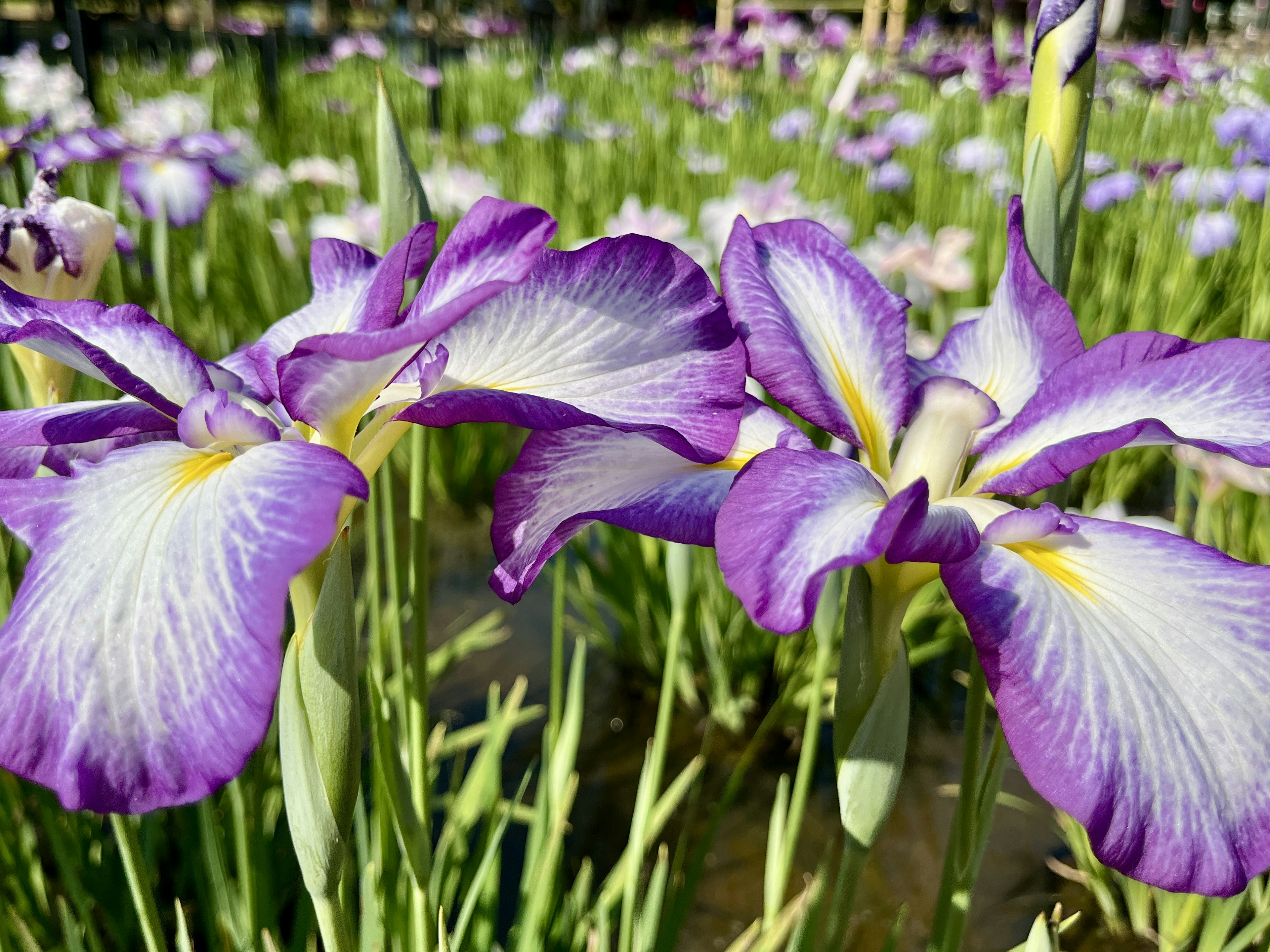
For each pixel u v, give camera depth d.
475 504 0.93
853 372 0.26
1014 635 0.20
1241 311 0.79
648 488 0.24
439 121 1.50
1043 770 0.18
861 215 1.11
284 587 0.17
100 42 1.20
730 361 0.23
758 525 0.20
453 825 0.45
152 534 0.19
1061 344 0.25
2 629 0.18
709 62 2.10
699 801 0.60
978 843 0.26
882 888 0.54
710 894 0.53
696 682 0.70
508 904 0.53
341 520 0.21
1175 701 0.19
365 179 1.32
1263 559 0.53
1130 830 0.18
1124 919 0.51
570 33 3.88
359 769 0.21
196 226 1.00
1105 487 0.82
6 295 0.24
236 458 0.21
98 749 0.17
